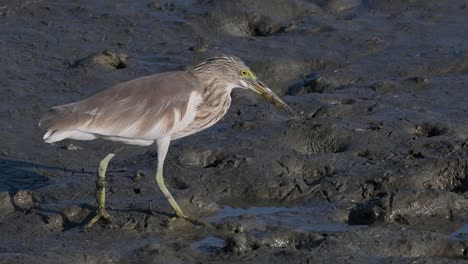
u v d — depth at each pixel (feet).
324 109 52.54
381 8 68.39
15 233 39.63
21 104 53.67
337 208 42.19
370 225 41.01
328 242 37.88
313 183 45.32
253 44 63.00
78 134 39.81
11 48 60.80
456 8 68.13
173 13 67.05
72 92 55.52
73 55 60.54
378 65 59.98
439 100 53.98
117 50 61.46
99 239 39.17
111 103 40.19
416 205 41.42
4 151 48.75
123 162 47.67
